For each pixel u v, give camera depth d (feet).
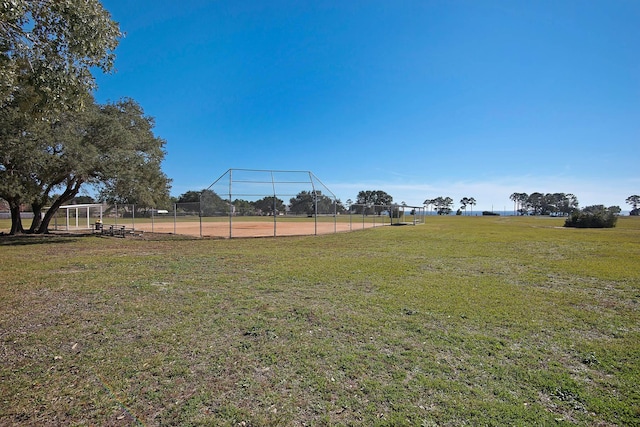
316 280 24.27
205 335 13.74
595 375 10.71
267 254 38.63
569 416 8.55
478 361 11.55
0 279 24.44
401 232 75.72
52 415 8.51
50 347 12.58
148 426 8.08
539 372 10.82
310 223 122.72
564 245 48.19
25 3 15.71
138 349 12.41
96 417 8.45
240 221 138.62
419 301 18.80
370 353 12.09
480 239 57.82
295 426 8.10
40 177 53.72
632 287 22.62
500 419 8.38
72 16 18.03
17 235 66.44
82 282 23.44
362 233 72.38
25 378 10.28
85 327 14.65
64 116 48.49
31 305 17.87
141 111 74.33
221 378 10.34
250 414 8.55
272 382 10.10
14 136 44.09
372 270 28.19
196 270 28.25
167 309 17.17
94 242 54.08
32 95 19.53
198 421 8.27
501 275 26.37
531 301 18.93
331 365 11.16
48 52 18.58
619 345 13.02
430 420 8.33
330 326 14.80
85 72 20.03
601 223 97.25
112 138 56.80
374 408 8.82
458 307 17.65
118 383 10.02
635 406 8.99
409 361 11.51
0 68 16.84
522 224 121.80
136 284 22.80
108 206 96.89
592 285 23.08
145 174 70.18
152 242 54.24
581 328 14.85
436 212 426.51
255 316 16.08
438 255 37.78
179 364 11.23
